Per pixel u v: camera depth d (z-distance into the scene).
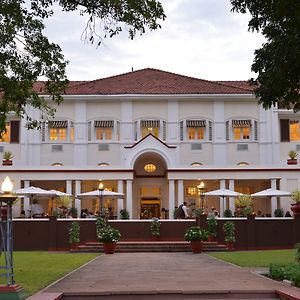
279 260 20.25
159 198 42.44
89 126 44.94
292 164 39.69
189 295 11.70
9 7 14.55
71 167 38.62
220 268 17.55
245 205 34.56
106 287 12.52
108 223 29.97
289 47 16.89
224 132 44.97
